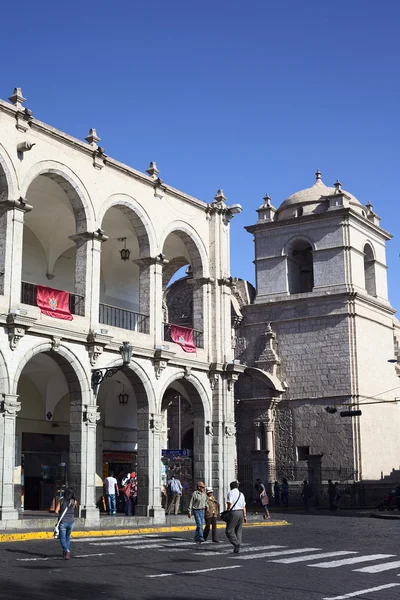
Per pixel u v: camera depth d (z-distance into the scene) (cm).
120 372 3369
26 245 3341
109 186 3134
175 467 3691
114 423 3728
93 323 2936
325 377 5162
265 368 5362
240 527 2053
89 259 2970
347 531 2889
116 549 2072
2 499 2494
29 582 1425
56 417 3394
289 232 5512
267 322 5459
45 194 3108
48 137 2870
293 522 3462
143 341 3194
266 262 5575
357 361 5097
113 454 3681
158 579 1507
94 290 2970
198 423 3500
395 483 5109
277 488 4884
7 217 2659
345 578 1548
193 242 3606
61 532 1802
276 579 1526
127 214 3281
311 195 5572
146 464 3131
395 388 5572
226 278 3681
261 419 5253
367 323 5316
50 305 2778
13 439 2558
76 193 2973
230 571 1642
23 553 1916
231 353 3659
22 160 2744
